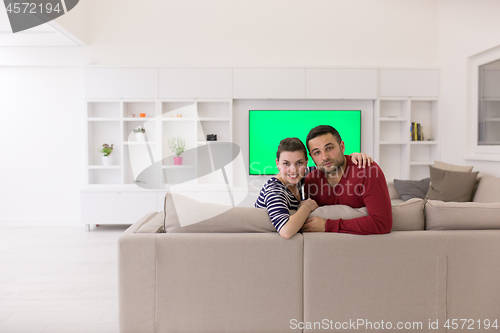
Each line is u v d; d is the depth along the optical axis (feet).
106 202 13.34
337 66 14.24
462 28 13.20
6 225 14.49
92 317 6.31
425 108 15.34
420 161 14.84
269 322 5.02
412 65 15.12
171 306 4.96
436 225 5.16
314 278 4.96
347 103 14.99
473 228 5.14
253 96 14.17
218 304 4.97
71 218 14.67
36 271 8.83
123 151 14.06
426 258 4.96
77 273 8.69
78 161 14.64
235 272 4.96
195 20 14.79
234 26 14.87
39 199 14.64
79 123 14.60
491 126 11.96
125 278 4.92
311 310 5.00
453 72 13.79
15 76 14.44
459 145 13.44
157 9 14.70
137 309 4.95
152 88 13.94
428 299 4.99
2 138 14.49
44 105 14.51
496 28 11.37
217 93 14.08
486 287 4.97
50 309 6.65
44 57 14.28
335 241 4.93
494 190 9.86
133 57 14.66
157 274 4.93
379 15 15.06
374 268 4.96
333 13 14.99
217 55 14.85
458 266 4.97
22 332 5.77
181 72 13.99
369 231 4.89
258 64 14.67
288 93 14.20
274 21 14.92
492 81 11.94
